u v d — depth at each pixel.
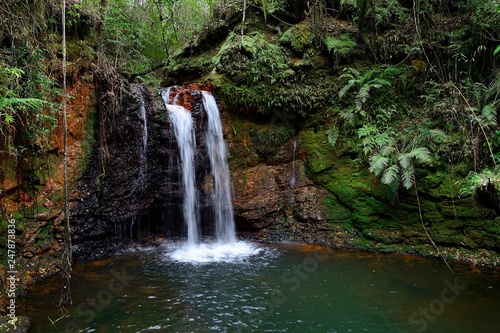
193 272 5.71
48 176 5.57
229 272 5.73
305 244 7.34
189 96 7.46
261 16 8.91
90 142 6.12
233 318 4.25
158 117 6.84
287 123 8.15
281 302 4.68
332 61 8.03
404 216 6.83
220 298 4.77
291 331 3.99
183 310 4.42
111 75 6.42
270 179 7.99
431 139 6.75
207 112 7.63
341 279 5.43
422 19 7.84
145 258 6.40
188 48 9.77
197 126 7.44
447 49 7.26
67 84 5.77
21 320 3.94
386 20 8.12
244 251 6.91
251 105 7.80
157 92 7.11
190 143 7.33
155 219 7.42
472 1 7.28
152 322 4.11
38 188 5.45
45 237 5.55
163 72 10.35
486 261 5.93
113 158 6.42
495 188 5.22
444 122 6.93
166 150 6.99
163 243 7.29
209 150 7.66
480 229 6.15
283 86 7.87
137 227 7.13
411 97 7.54
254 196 7.79
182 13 12.28
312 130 8.03
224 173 7.79
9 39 4.91
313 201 7.73
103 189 6.33
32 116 5.08
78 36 6.28
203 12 12.52
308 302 4.68
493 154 6.20
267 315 4.33
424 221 6.65
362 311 4.45
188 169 7.34
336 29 8.48
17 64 4.95
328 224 7.48
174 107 7.27
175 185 7.21
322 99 7.86
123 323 4.07
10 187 5.02
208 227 7.62
